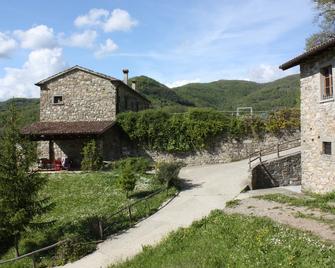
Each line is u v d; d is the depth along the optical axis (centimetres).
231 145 2569
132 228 1380
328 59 1477
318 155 1590
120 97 2842
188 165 2598
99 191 1878
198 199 1655
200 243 981
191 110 2609
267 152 2455
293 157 2045
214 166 2450
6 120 1327
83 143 2530
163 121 2627
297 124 2511
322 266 687
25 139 1353
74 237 1288
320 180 1575
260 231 934
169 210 1529
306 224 976
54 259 1191
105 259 1128
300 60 1638
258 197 1462
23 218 1258
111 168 2388
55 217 1573
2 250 1384
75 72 2761
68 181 2080
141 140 2662
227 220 1134
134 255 1088
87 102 2736
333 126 1473
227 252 864
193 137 2575
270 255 786
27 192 1298
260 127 2547
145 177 2103
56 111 2767
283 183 2022
